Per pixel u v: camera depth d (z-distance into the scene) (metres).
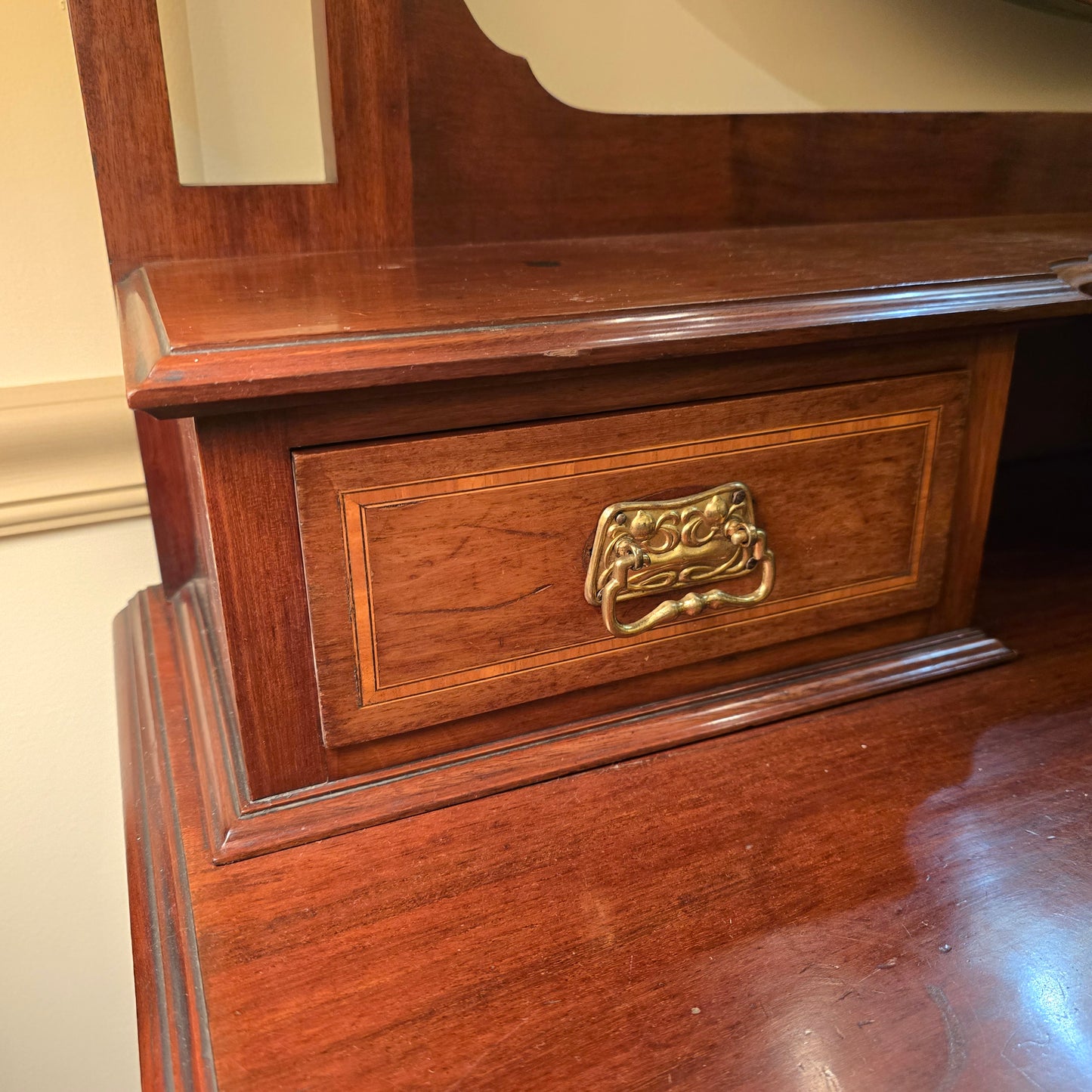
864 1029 0.28
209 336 0.33
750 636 0.46
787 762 0.42
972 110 0.78
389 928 0.33
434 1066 0.27
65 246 0.63
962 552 0.50
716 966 0.31
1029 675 0.50
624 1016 0.29
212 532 0.34
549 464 0.38
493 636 0.40
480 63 0.57
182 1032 0.29
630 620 0.42
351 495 0.35
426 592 0.38
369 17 0.54
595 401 0.38
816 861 0.36
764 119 0.67
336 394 0.33
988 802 0.39
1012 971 0.30
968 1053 0.27
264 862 0.36
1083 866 0.35
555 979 0.30
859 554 0.47
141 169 0.52
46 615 0.70
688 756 0.43
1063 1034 0.28
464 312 0.37
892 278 0.45
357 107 0.55
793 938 0.32
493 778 0.40
